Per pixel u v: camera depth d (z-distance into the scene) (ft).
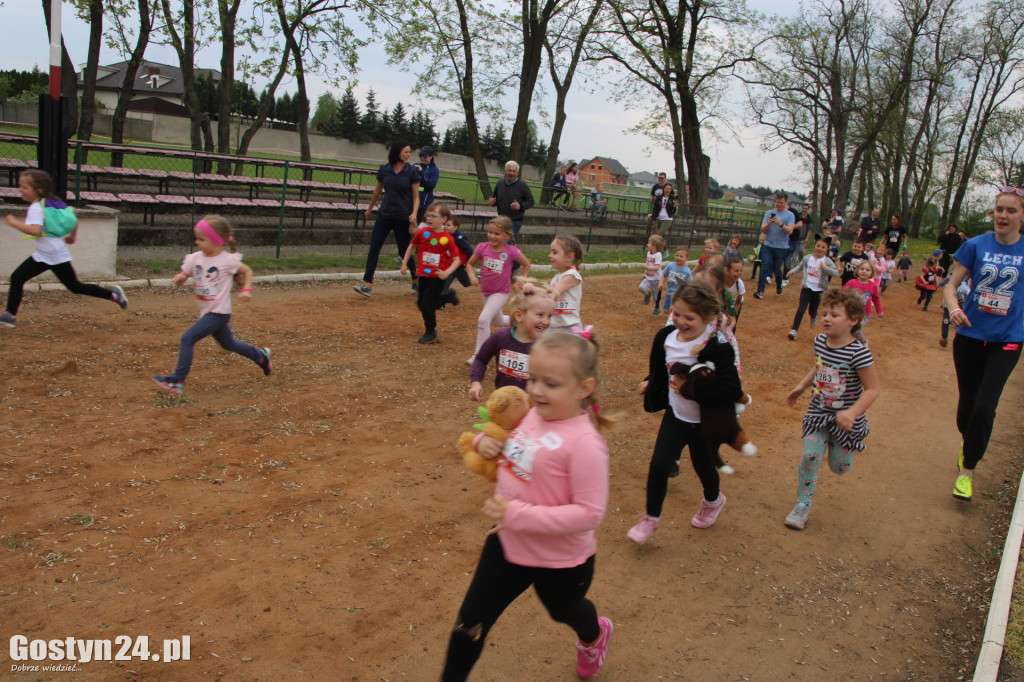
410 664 10.43
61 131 29.94
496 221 22.89
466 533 14.17
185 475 15.37
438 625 11.34
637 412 22.79
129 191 49.62
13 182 43.39
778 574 13.96
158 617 10.87
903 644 12.15
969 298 17.83
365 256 45.16
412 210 34.65
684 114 94.27
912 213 169.48
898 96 113.29
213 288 19.43
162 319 27.09
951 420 24.90
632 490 17.11
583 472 8.03
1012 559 14.37
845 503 17.51
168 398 19.47
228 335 20.40
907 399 27.02
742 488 17.87
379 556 13.08
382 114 209.87
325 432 18.51
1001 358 17.46
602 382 25.66
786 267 57.26
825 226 65.41
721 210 86.28
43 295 28.53
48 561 11.89
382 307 33.45
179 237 43.06
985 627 12.75
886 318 45.73
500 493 8.63
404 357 25.77
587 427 8.32
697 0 84.48
